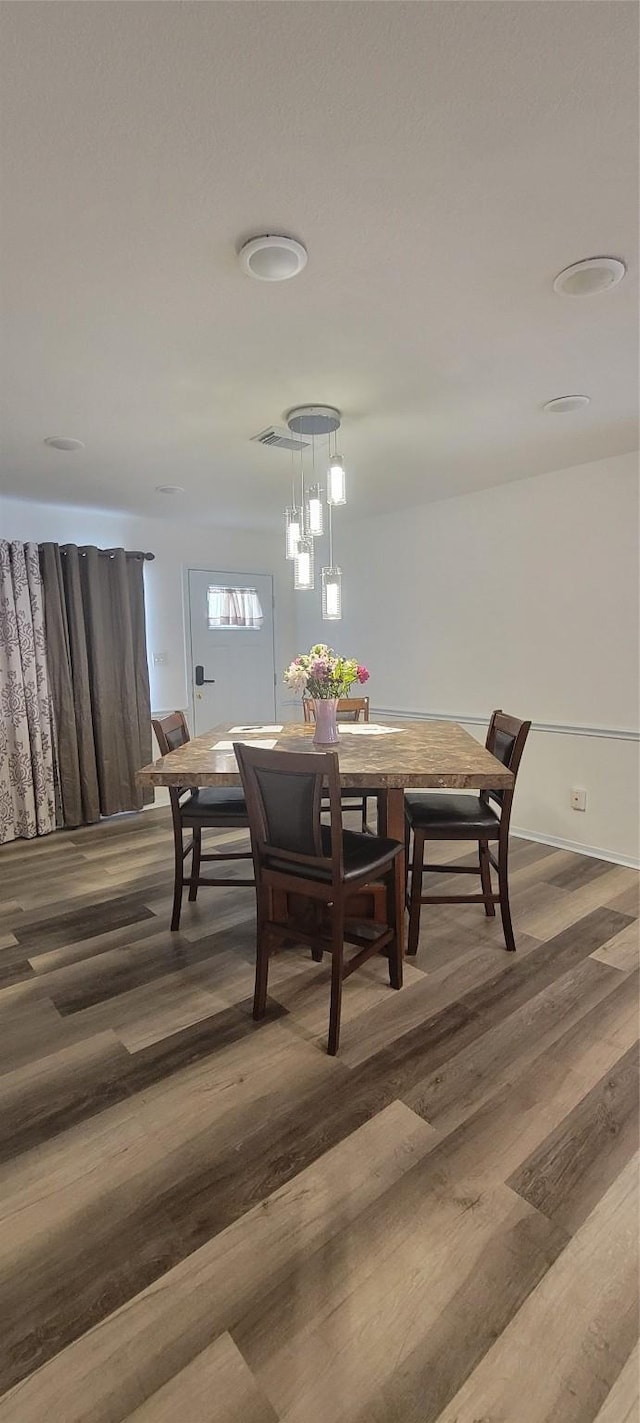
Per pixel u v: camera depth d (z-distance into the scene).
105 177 1.26
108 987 2.29
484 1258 1.28
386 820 2.40
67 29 0.97
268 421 2.67
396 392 2.39
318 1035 1.99
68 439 2.84
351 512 4.71
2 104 1.09
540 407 2.59
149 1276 1.25
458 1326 1.16
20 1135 1.62
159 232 1.43
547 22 0.99
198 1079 1.81
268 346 2.01
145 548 4.79
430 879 3.24
